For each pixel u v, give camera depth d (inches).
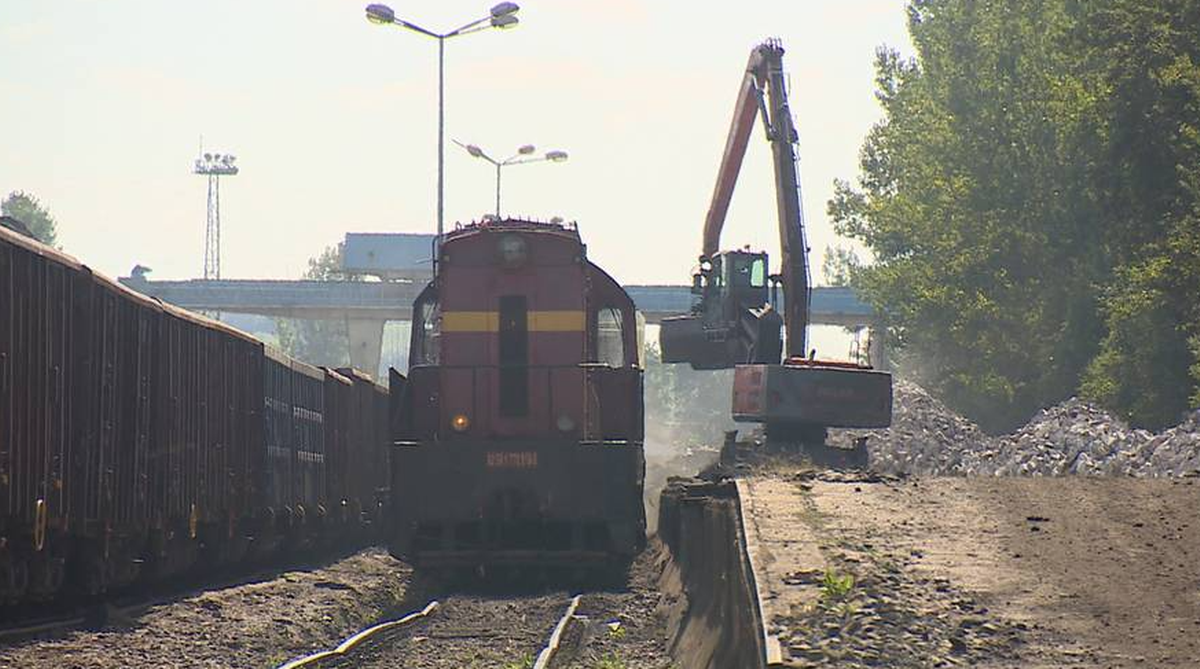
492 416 4047.7
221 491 3826.3
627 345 4222.4
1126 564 1951.3
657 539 4980.3
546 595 3747.5
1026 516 2342.5
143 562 3329.2
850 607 1674.5
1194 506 2429.9
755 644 1617.9
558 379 4037.9
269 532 4367.6
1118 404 7071.9
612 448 3944.4
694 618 2503.7
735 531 2182.6
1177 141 6692.9
